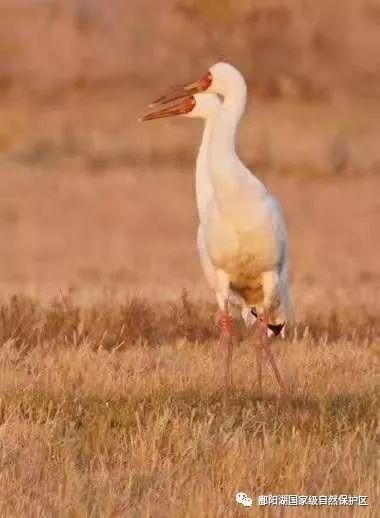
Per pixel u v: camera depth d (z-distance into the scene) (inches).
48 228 1416.1
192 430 408.2
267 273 504.4
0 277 1060.5
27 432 409.4
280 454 385.7
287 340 589.9
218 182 494.6
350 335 611.5
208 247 507.2
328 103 2314.2
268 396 468.4
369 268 1109.1
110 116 2130.9
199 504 343.9
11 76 2400.3
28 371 505.7
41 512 342.3
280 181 1686.8
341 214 1489.9
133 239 1369.3
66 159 1834.4
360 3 2659.9
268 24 2610.7
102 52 2507.4
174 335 599.8
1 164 1787.6
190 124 1999.3
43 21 2586.1
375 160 1807.3
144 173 1737.2
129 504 354.9
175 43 2568.9
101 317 611.8
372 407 441.1
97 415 428.1
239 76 517.3
